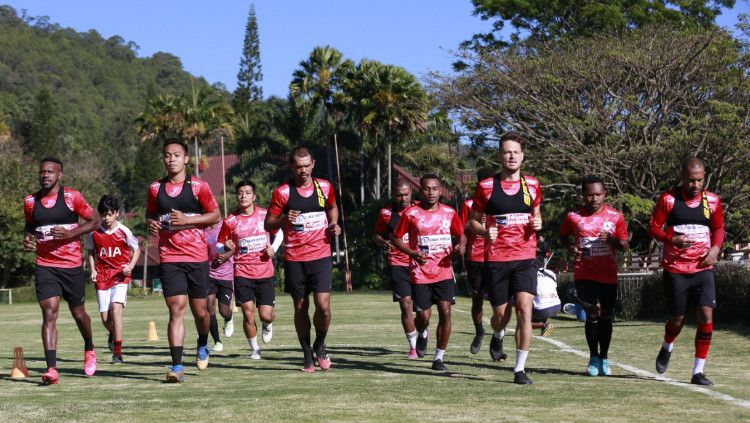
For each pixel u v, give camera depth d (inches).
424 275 393.7
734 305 658.8
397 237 395.2
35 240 375.6
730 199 1179.3
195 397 308.3
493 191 349.4
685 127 1194.0
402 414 262.5
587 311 366.9
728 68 1221.7
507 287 350.3
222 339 625.3
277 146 2549.2
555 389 319.0
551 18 1726.1
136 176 3821.4
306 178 388.5
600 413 261.3
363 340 592.4
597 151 1266.0
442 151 2361.0
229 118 2647.6
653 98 1286.9
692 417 252.5
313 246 390.6
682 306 347.9
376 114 2175.2
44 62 6732.3
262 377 374.9
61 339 671.1
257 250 470.3
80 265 380.5
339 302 1350.9
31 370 435.5
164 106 2568.9
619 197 1187.3
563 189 1353.3
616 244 363.3
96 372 411.5
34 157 3523.6
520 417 254.5
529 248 348.8
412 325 464.4
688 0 1745.8
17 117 4264.3
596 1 1680.6
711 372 378.3
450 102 1445.6
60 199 374.9
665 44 1274.6
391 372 388.5
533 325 523.8
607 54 1294.3
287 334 667.4
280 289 2293.3
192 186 362.3
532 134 1365.7
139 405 289.9
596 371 367.9
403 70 2214.6
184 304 365.4
